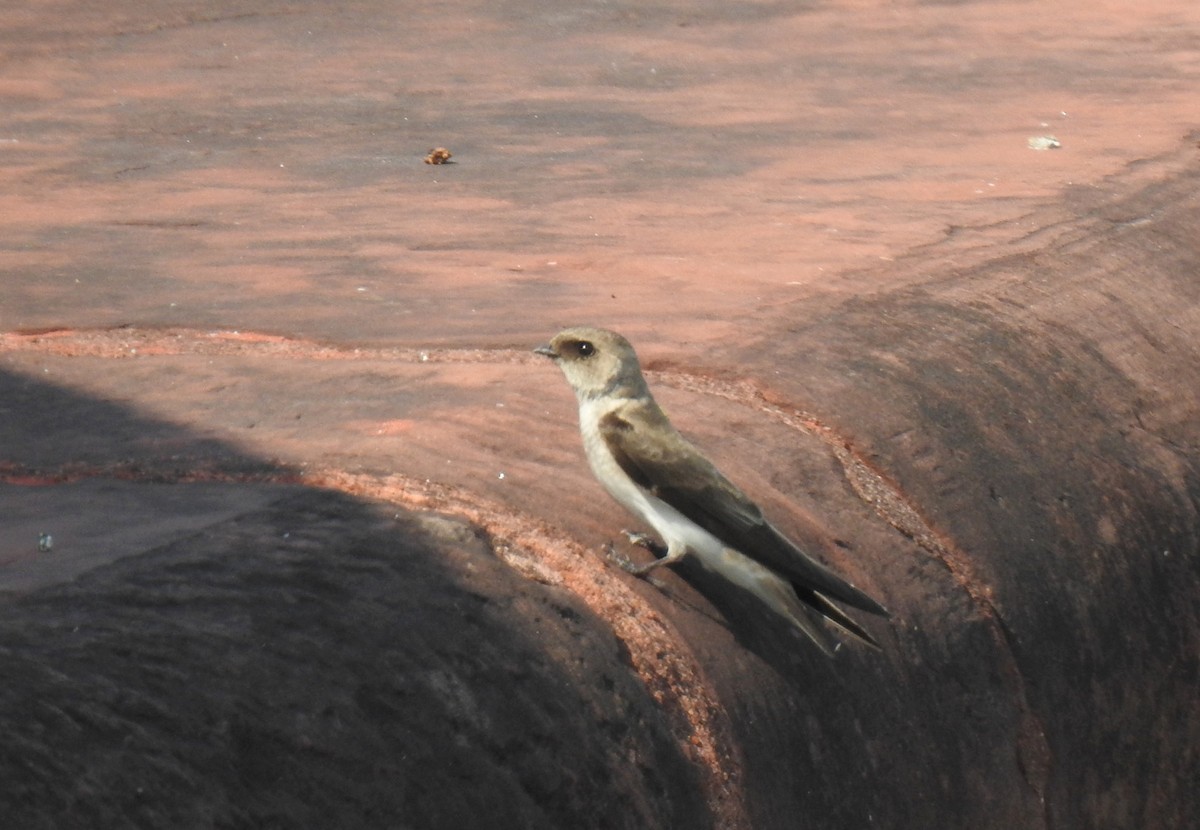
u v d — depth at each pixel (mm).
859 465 9508
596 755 6266
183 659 5457
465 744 5855
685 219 15008
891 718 8016
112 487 7441
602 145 18875
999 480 10070
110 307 11680
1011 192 16219
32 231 14242
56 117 19859
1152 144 18891
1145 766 10477
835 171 17406
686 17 29062
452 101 21578
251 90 22000
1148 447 11789
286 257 13422
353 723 5598
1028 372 11414
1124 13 30281
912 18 29484
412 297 12070
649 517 7484
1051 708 9336
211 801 5066
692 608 7395
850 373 10312
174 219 14883
